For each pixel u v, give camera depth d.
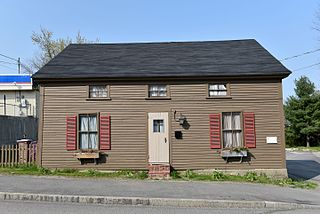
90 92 16.67
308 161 28.11
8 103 32.62
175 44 20.77
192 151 16.23
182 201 10.45
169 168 15.62
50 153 16.25
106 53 19.41
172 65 17.39
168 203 10.43
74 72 16.56
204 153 16.22
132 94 16.53
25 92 32.81
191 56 18.66
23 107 32.47
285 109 49.81
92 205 9.98
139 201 10.42
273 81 16.53
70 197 10.48
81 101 16.47
